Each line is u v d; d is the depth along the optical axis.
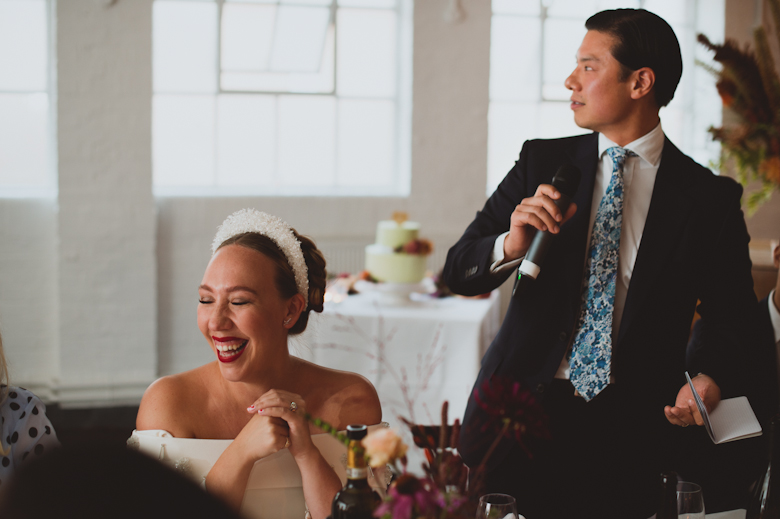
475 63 5.51
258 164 5.61
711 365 1.62
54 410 4.96
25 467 0.38
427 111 5.54
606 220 1.62
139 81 4.97
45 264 5.09
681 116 6.18
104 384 5.12
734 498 1.74
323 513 1.32
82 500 0.36
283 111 5.61
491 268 1.68
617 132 1.64
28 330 5.10
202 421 1.48
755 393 1.69
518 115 6.02
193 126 5.47
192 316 5.37
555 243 1.63
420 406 3.69
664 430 1.63
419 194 5.61
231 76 5.48
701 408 1.34
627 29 1.55
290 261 1.46
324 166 5.73
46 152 5.18
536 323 1.64
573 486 1.61
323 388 1.55
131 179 5.03
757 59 3.63
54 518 0.36
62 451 0.39
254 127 5.57
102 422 4.72
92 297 5.06
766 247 2.96
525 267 1.51
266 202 5.42
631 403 1.59
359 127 5.75
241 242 1.42
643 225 1.64
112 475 0.38
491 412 0.91
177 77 5.40
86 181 4.98
